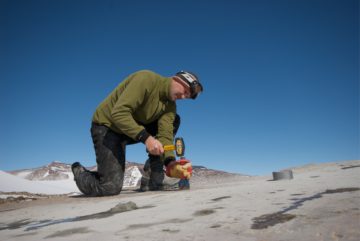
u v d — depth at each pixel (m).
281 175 3.16
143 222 1.42
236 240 0.98
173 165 3.00
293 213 1.25
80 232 1.35
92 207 2.28
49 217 1.97
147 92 3.13
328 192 1.71
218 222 1.25
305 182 2.44
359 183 1.97
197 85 3.18
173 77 3.20
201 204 1.78
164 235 1.14
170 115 3.38
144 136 2.85
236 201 1.75
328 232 0.95
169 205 1.89
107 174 3.28
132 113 3.31
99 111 3.41
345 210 1.20
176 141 3.00
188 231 1.17
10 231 1.57
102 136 3.33
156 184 3.61
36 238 1.33
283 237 0.96
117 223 1.46
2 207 3.01
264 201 1.63
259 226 1.12
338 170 3.66
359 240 0.85
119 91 3.28
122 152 3.38
